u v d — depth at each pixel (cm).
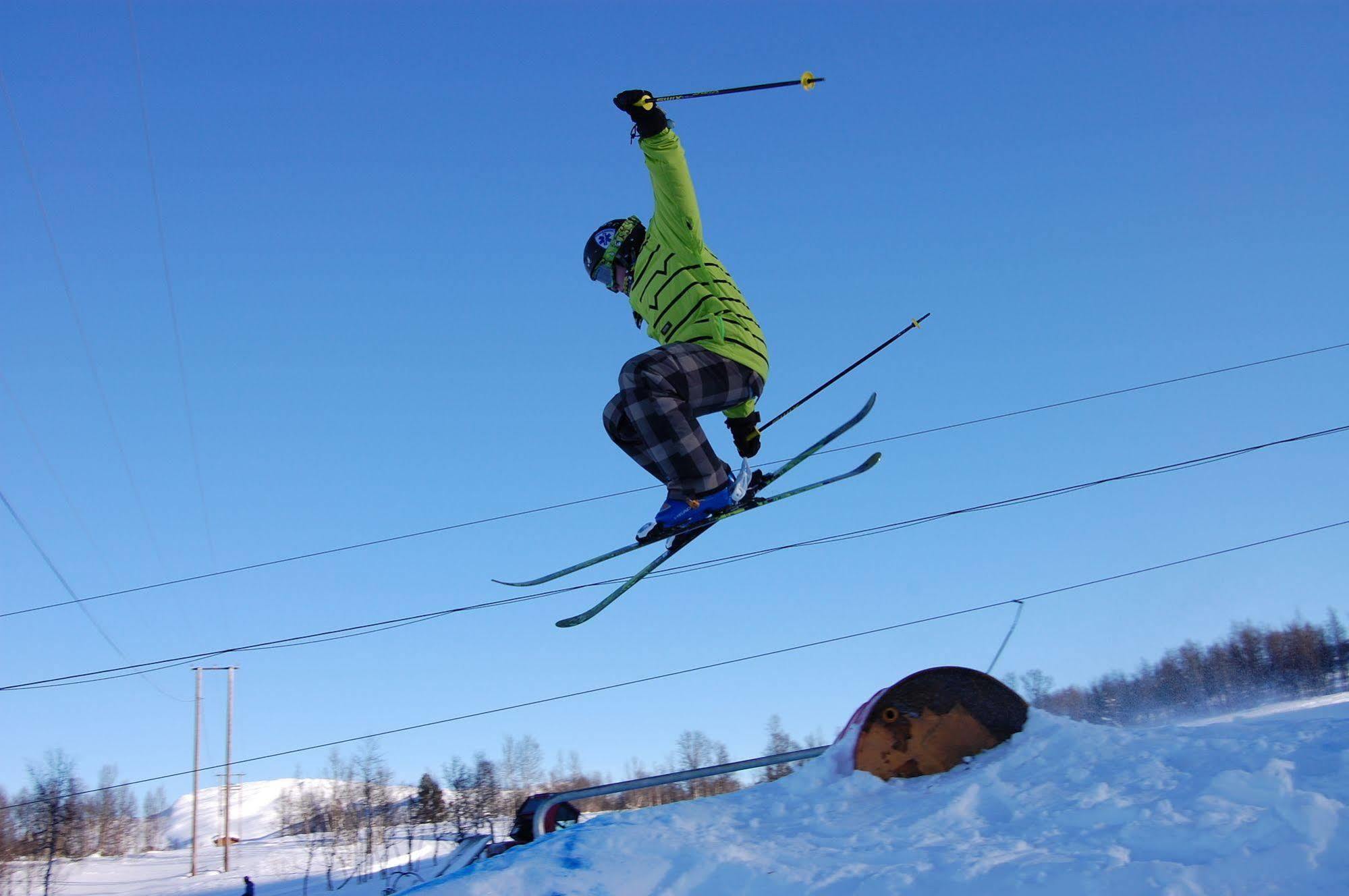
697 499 391
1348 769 297
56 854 4566
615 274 420
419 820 3997
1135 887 239
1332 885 228
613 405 390
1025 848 288
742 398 394
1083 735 390
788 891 281
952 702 413
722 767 440
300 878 3584
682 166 345
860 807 367
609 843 327
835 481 448
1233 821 274
